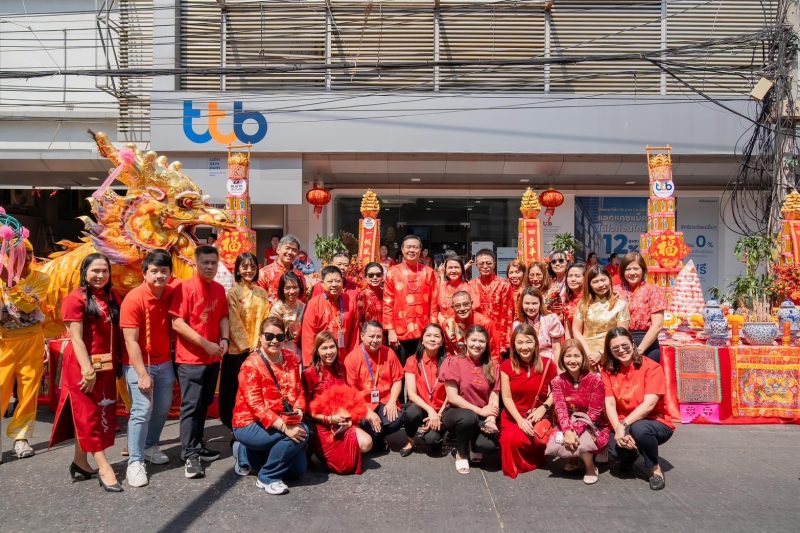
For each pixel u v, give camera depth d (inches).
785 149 373.4
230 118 442.6
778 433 230.5
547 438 184.1
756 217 448.8
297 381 179.2
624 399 183.5
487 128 440.8
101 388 173.3
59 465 195.0
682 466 192.5
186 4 470.3
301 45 471.5
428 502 163.0
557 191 476.1
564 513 155.5
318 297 216.4
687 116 434.6
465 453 189.5
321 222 522.0
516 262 260.7
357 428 195.0
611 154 444.8
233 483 177.0
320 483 177.8
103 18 501.7
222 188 448.8
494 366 197.6
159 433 191.9
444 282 250.8
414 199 530.3
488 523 149.1
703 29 464.8
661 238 312.7
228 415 208.5
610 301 208.2
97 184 554.9
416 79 469.7
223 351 192.2
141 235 231.3
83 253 242.4
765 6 461.7
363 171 478.0
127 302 176.4
